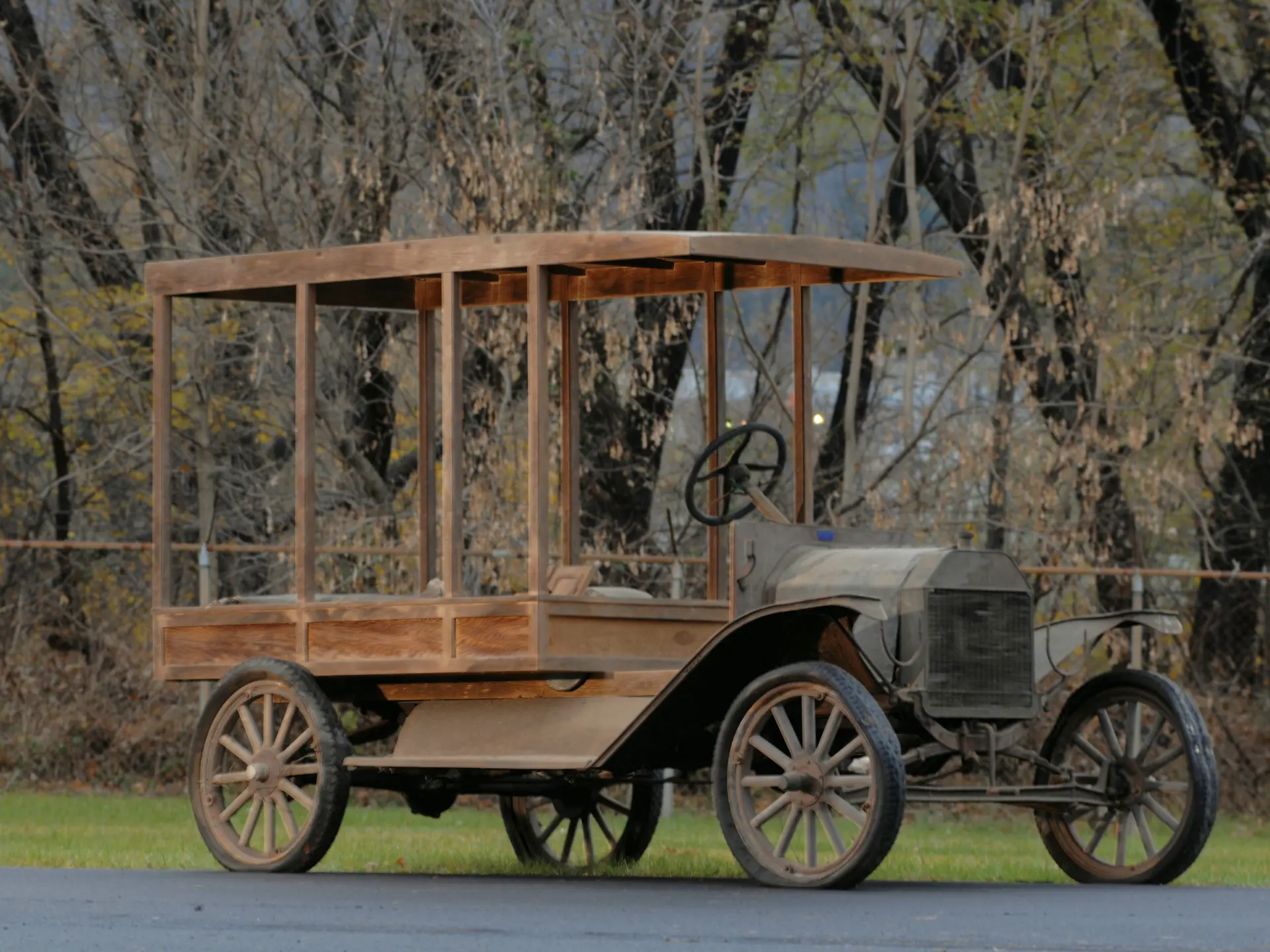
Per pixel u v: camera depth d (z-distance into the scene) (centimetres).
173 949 1427
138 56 5384
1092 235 5328
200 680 2575
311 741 2456
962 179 5969
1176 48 5803
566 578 2523
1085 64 5734
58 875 2264
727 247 2267
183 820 3703
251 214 5150
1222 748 4322
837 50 5525
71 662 4647
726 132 5550
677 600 2433
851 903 1866
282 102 5316
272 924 1647
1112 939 1526
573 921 1669
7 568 5034
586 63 5166
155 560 2609
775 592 2275
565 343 2733
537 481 2311
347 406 5172
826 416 6056
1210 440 5525
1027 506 4778
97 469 6038
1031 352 5256
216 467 5297
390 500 5212
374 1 5319
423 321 2827
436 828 3631
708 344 2659
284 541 5500
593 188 5188
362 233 5172
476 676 2434
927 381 5338
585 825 2652
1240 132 5916
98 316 5544
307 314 2509
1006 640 2236
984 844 3397
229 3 5531
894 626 2198
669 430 5759
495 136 4797
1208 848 3350
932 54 5731
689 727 2245
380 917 1706
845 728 2230
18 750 4516
